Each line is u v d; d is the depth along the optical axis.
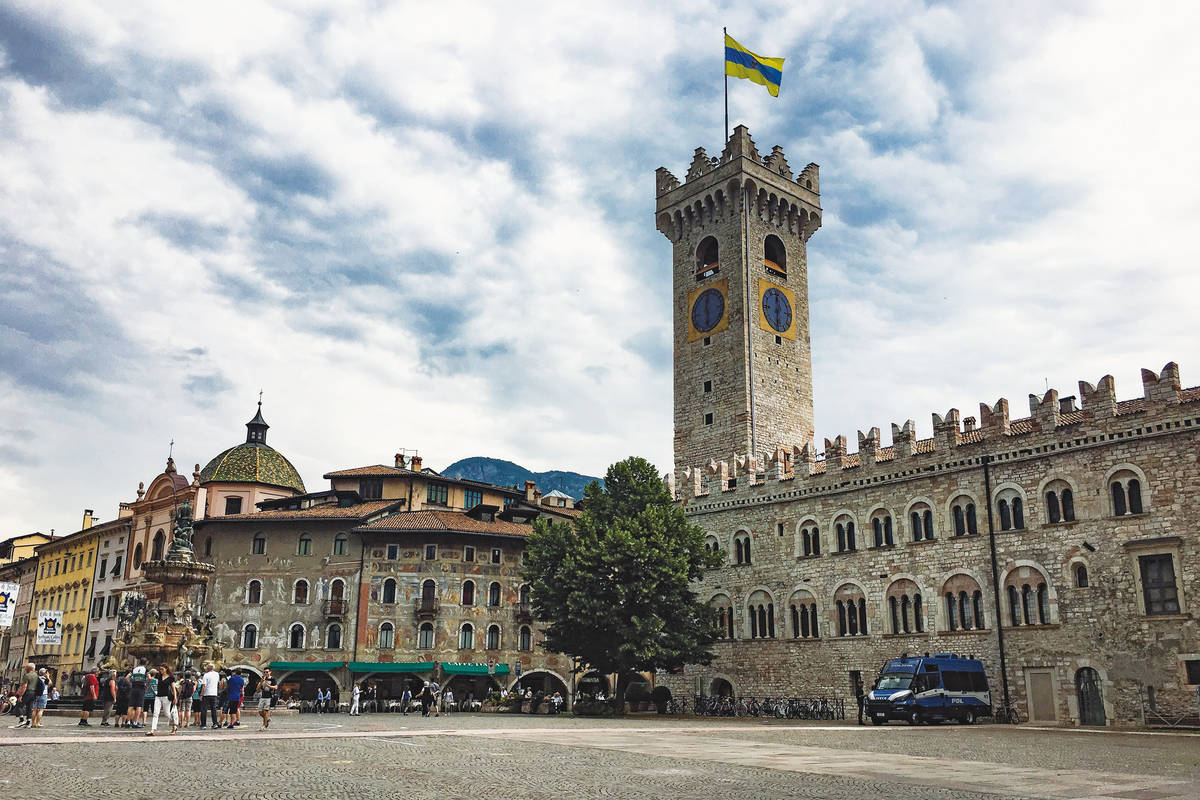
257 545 91.31
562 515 107.94
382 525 90.12
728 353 99.38
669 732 45.19
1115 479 57.81
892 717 55.56
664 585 67.81
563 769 26.86
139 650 56.44
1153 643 54.59
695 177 107.00
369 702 81.38
